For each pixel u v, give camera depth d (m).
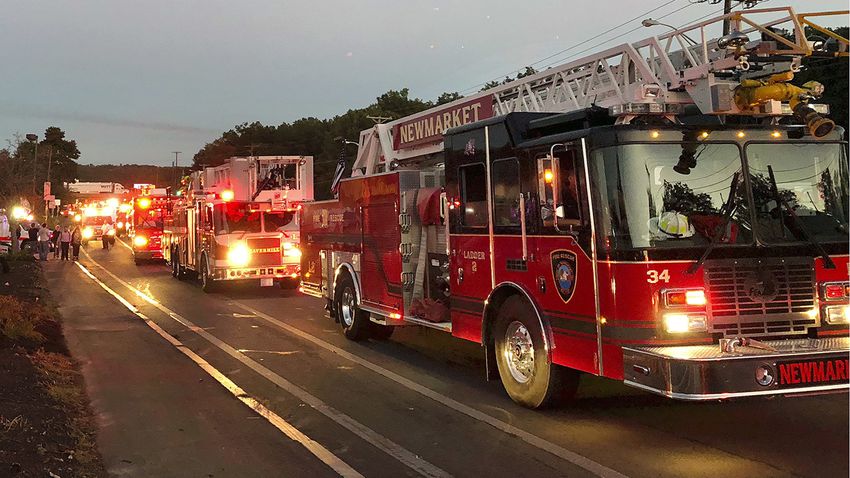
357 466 5.24
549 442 5.72
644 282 5.34
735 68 6.26
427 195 8.62
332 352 9.77
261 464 5.29
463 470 5.14
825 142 5.92
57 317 13.01
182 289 19.17
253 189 18.05
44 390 6.95
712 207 5.52
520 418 6.43
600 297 5.63
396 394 7.40
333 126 61.47
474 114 10.22
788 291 5.49
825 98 23.39
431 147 10.80
